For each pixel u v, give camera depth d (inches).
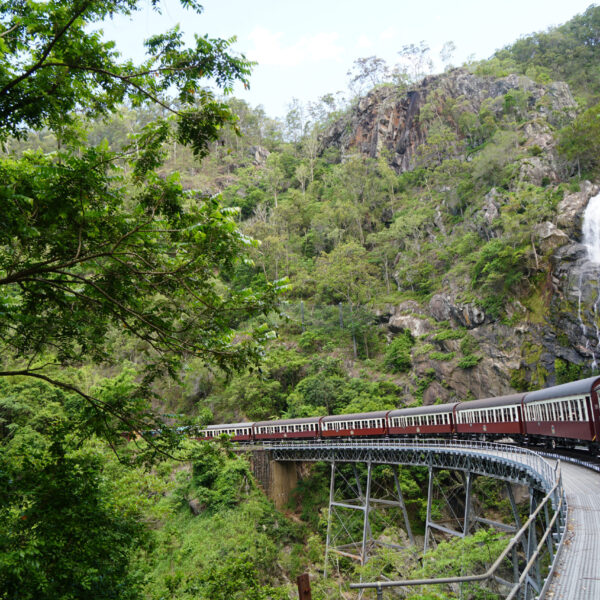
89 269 382.0
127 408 446.0
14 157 363.6
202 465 1744.6
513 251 2249.0
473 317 2322.8
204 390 2465.6
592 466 880.9
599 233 2137.1
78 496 421.1
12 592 336.2
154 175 377.4
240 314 432.8
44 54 315.9
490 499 1697.8
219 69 357.1
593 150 2608.3
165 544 1006.4
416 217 3152.1
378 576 1210.6
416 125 4165.8
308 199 3993.6
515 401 1282.0
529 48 4498.0
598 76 3907.5
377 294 2977.4
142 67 355.9
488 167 2918.3
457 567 768.9
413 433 1616.6
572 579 371.2
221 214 378.3
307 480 1918.1
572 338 2044.8
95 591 409.1
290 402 2261.3
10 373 402.6
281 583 1437.0
